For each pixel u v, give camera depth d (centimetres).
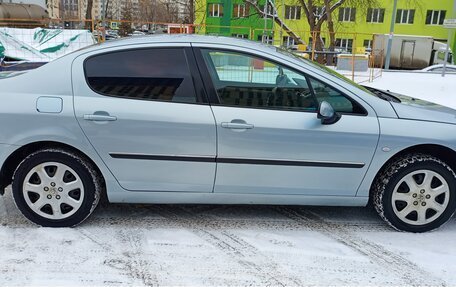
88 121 336
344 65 2070
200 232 358
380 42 3716
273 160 346
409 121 352
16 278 286
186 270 302
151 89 344
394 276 302
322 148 346
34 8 2692
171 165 346
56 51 1476
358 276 301
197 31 1816
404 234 365
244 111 343
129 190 353
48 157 342
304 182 354
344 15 4222
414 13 4231
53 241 335
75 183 349
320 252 331
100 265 305
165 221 377
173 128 339
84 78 343
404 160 353
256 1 3100
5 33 1421
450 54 3491
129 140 340
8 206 396
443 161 372
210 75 347
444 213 362
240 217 390
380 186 360
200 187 353
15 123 335
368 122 348
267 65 349
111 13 4947
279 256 324
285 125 342
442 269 312
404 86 1572
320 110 337
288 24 4216
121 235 348
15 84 343
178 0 4603
